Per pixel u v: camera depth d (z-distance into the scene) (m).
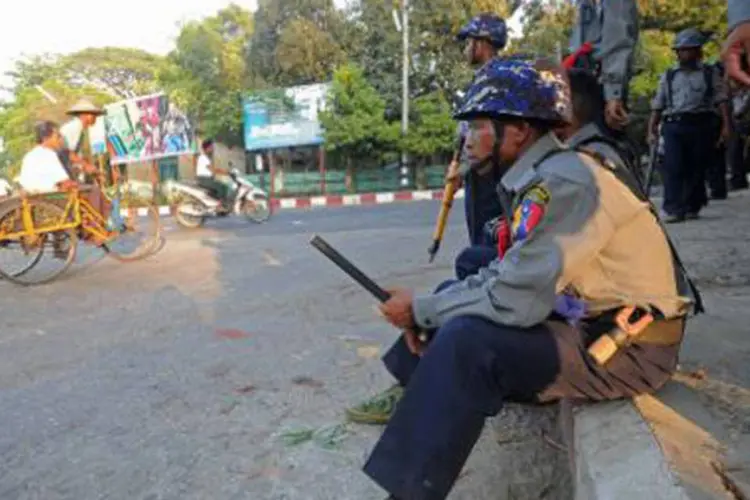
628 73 4.28
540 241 2.10
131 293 6.45
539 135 2.27
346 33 27.88
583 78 2.69
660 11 21.73
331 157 28.22
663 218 8.00
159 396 3.77
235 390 3.80
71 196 7.43
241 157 29.53
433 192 23.84
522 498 2.60
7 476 2.96
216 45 29.11
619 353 2.27
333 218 15.01
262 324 5.09
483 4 25.55
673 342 2.35
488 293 2.12
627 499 1.80
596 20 4.40
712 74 7.54
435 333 2.29
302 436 3.18
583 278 2.22
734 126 9.62
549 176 2.14
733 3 1.93
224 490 2.78
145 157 26.66
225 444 3.16
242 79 28.88
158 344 4.74
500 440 3.00
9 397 3.86
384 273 6.46
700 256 5.63
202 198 13.79
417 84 26.66
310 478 2.83
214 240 10.14
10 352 4.71
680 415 2.29
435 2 25.83
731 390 2.53
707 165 7.79
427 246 7.94
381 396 3.30
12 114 40.19
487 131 2.28
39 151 7.44
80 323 5.44
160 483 2.85
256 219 15.20
